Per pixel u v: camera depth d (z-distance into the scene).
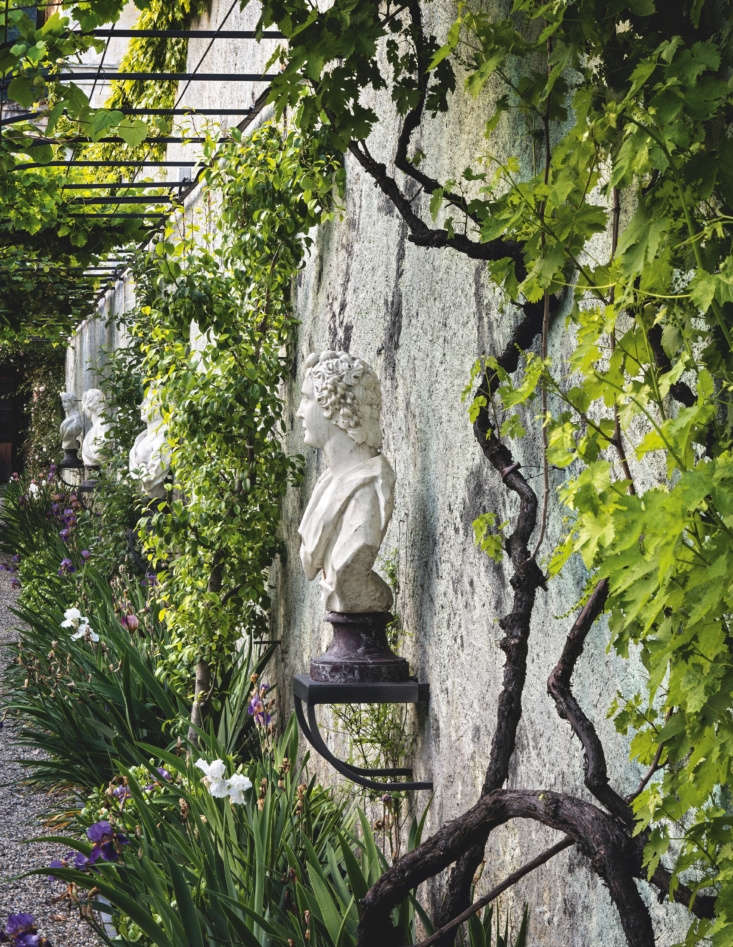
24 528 13.91
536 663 2.74
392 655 3.65
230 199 5.23
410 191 3.76
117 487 8.92
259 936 3.09
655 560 1.31
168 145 9.11
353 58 2.82
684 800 1.50
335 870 3.36
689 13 1.86
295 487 5.51
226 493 5.41
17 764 6.29
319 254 5.06
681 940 2.06
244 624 5.65
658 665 1.43
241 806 3.89
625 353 1.76
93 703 5.78
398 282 3.90
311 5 2.73
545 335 2.27
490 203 2.27
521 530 2.58
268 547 5.50
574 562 2.54
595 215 1.92
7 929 2.82
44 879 4.56
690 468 1.43
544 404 2.12
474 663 3.16
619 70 1.90
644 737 1.71
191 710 5.68
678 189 1.61
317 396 3.64
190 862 3.53
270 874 3.34
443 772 3.40
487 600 3.07
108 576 8.59
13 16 3.38
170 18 8.99
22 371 20.94
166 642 6.25
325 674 3.58
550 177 2.24
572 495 1.54
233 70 7.48
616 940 2.32
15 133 4.22
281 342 5.50
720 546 1.32
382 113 4.08
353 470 3.65
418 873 2.19
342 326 4.64
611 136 1.83
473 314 3.18
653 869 1.57
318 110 2.91
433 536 3.52
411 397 3.76
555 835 2.62
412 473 3.75
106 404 9.96
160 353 5.65
